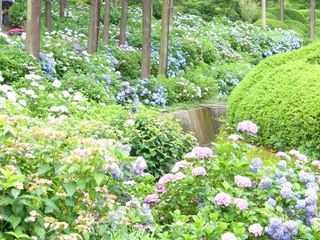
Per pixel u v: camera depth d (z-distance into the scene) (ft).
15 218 10.54
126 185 15.07
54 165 11.62
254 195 16.66
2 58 33.78
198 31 73.82
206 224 14.82
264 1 93.91
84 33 62.90
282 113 25.80
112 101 35.60
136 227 14.47
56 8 74.69
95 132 18.65
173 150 24.80
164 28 48.93
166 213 16.93
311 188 16.67
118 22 75.31
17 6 72.64
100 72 40.11
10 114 22.95
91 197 11.54
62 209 11.50
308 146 24.45
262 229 15.01
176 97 43.45
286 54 31.60
